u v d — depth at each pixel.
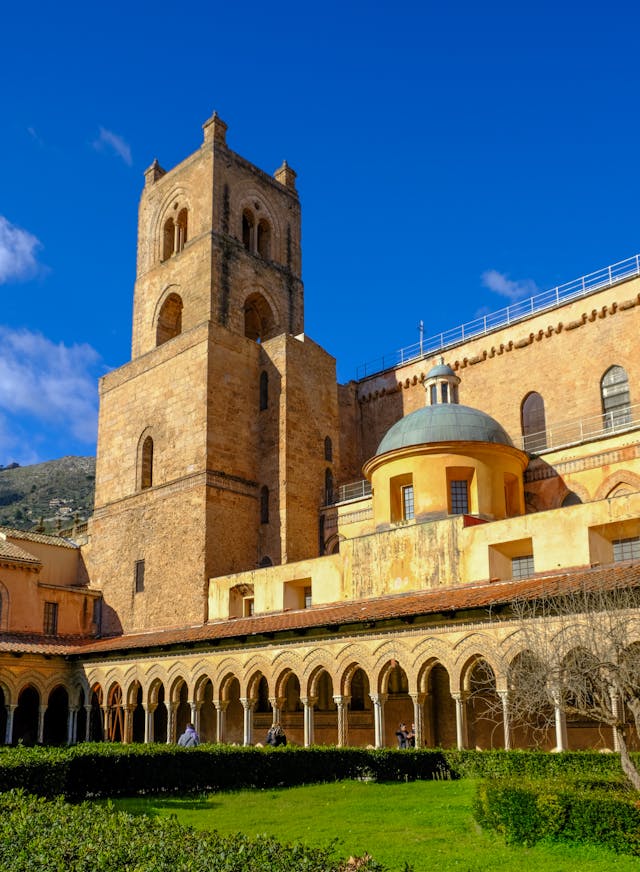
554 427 47.31
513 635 28.17
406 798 22.58
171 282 58.19
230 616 46.16
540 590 27.83
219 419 50.94
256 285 58.41
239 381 52.84
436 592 35.72
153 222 62.25
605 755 22.80
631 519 31.42
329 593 41.22
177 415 52.41
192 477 50.12
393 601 35.97
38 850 10.23
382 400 58.09
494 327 51.62
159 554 51.16
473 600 29.89
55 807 13.61
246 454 51.94
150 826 11.70
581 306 47.38
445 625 30.64
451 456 39.72
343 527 49.66
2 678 46.94
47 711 53.00
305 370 54.03
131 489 54.88
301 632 36.12
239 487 50.88
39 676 48.66
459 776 26.88
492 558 35.12
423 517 39.25
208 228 56.38
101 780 24.38
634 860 13.63
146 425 54.78
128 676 45.66
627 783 17.92
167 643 42.03
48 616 53.06
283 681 37.22
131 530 53.84
